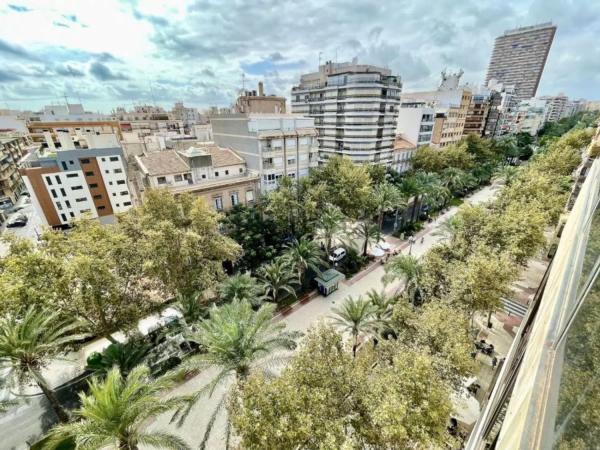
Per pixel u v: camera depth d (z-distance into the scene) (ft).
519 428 10.33
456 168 164.96
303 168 125.49
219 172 109.09
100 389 38.17
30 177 132.46
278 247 97.55
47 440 47.85
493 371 59.62
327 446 28.60
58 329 51.19
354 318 60.18
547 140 243.19
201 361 43.83
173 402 40.24
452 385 41.91
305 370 36.52
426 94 245.04
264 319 49.83
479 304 53.67
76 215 144.66
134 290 61.52
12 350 42.60
